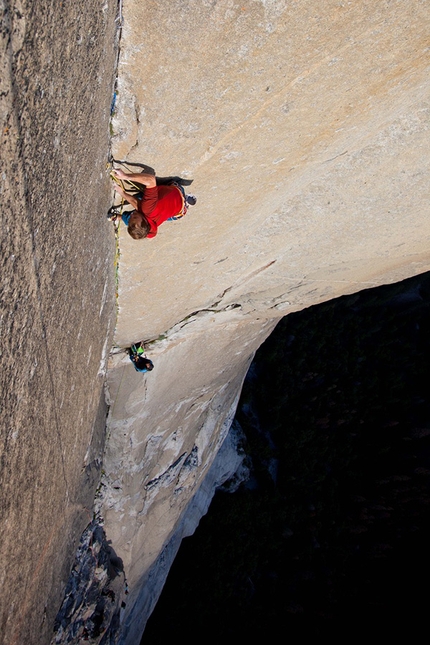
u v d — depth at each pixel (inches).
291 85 99.7
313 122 112.3
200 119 104.3
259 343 360.8
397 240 175.8
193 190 127.3
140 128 105.0
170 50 90.0
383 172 136.6
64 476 147.9
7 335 67.2
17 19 49.1
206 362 289.9
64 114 71.1
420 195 146.3
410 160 132.1
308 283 218.4
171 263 165.8
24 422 84.4
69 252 94.5
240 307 235.0
